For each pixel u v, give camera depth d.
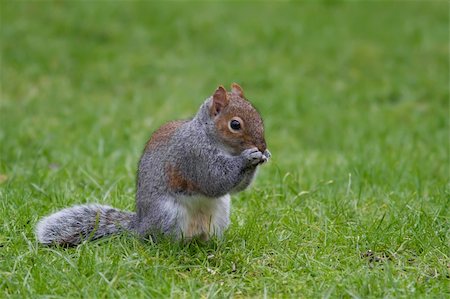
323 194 11.49
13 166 13.05
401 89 21.72
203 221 9.45
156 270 8.37
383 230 9.70
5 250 8.98
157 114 18.39
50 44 23.45
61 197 10.87
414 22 27.38
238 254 9.02
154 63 22.81
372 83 22.42
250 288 8.22
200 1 28.12
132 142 15.20
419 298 7.79
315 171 13.54
